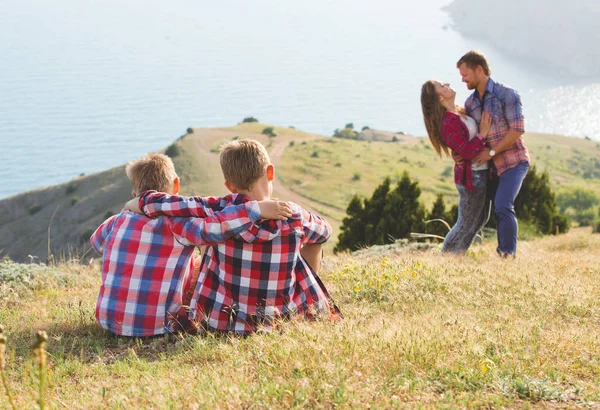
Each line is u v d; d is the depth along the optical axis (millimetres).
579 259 7715
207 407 3045
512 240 7641
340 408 3000
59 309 5633
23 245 131000
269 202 4496
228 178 4688
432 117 7488
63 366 4020
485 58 7395
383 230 20734
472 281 5871
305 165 174750
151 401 3232
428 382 3369
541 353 3869
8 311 5746
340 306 5379
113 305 4707
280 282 4609
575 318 4816
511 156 7539
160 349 4500
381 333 4090
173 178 4945
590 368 3658
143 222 4719
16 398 3463
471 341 3928
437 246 9398
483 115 7422
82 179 148750
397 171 172375
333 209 147250
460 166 7574
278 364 3621
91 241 5039
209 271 4695
